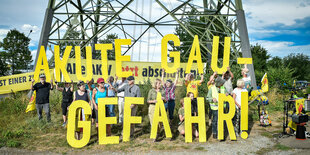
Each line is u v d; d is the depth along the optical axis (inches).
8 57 1724.9
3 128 287.1
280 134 252.8
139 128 289.4
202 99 238.5
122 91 290.0
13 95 430.0
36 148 222.2
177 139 247.1
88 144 233.3
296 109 243.3
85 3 623.2
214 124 248.4
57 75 297.6
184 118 244.1
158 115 236.2
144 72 481.7
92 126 292.8
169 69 280.4
